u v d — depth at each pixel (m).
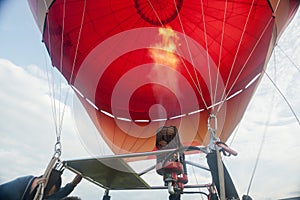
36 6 5.67
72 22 8.23
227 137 8.25
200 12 9.28
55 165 2.52
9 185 2.09
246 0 7.86
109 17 9.23
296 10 5.42
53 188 2.34
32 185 2.10
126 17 9.55
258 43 7.74
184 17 9.67
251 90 7.63
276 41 6.22
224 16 8.79
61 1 7.18
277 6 6.23
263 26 7.42
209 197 2.83
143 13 9.70
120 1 9.05
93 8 8.62
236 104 8.46
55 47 7.48
